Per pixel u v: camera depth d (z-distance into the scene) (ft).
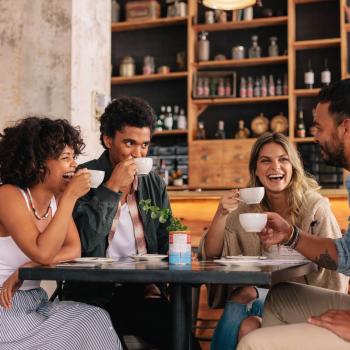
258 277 5.97
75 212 9.04
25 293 7.22
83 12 13.71
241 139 22.24
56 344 6.95
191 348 7.50
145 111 9.35
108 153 9.71
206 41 23.25
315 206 9.37
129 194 9.45
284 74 23.16
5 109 13.44
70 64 13.15
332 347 6.08
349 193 7.11
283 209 9.62
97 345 6.97
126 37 24.75
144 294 9.23
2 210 7.27
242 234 9.49
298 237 7.78
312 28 23.08
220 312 13.34
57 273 6.52
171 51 24.32
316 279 9.10
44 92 13.26
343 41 21.84
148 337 8.46
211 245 8.87
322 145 7.25
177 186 22.74
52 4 13.33
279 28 23.38
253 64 23.25
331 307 7.48
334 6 22.94
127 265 6.97
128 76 23.88
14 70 13.46
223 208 8.71
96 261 7.53
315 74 22.95
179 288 6.86
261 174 9.56
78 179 7.43
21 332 6.98
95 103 14.14
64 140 7.70
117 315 8.67
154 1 23.70
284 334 6.13
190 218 16.39
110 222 8.77
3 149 7.63
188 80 23.12
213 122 23.79
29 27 13.44
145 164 8.87
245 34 23.67
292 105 22.26
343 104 6.98
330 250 7.57
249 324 7.64
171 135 23.97
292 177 9.52
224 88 23.08
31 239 7.14
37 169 7.56
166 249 9.66
